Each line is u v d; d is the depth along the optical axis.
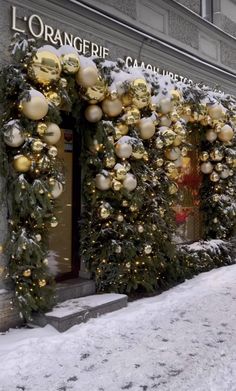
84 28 6.67
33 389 4.02
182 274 7.80
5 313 5.34
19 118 5.39
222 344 5.02
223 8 11.37
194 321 5.80
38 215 5.36
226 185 9.20
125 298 6.34
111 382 4.14
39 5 5.95
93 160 6.41
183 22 9.35
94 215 6.60
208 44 10.32
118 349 4.87
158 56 8.30
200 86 8.66
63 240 6.68
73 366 4.46
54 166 5.54
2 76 5.36
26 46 5.41
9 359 4.52
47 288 5.55
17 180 5.30
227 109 9.04
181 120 7.61
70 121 6.79
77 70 5.81
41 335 5.16
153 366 4.46
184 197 9.02
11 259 5.40
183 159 8.85
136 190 6.62
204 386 4.05
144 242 6.83
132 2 7.85
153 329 5.48
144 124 6.82
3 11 5.55
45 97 5.47
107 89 6.29
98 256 6.60
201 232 9.36
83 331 5.27
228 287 7.48
